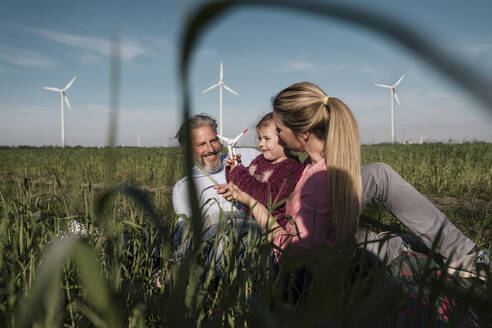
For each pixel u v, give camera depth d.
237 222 1.70
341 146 1.70
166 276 1.28
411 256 2.15
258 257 1.35
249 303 1.14
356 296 0.96
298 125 1.97
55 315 0.81
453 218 3.61
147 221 1.77
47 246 1.30
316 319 0.51
